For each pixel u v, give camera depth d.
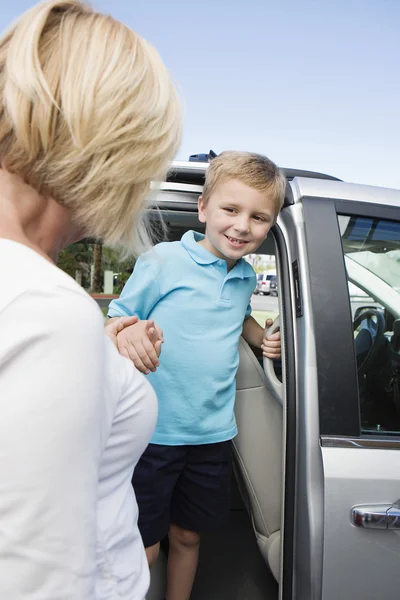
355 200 1.31
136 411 0.58
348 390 1.16
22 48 0.50
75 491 0.43
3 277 0.45
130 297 1.32
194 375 1.33
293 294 1.25
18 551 0.40
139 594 0.63
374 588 1.10
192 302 1.35
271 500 1.49
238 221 1.27
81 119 0.49
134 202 0.58
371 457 1.13
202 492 1.41
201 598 1.66
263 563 1.86
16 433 0.40
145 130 0.53
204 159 1.57
